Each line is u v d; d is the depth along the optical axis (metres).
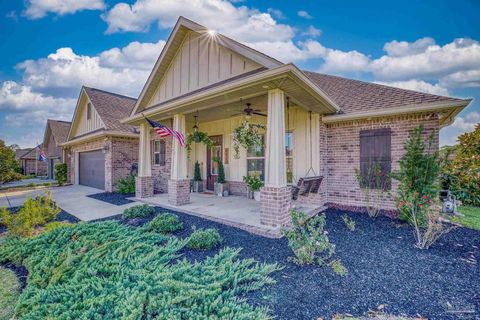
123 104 15.45
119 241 4.22
